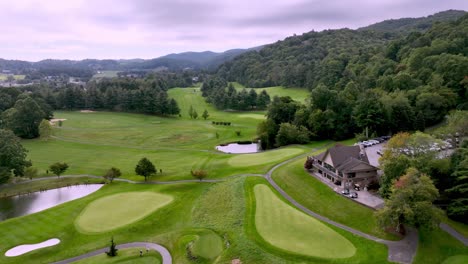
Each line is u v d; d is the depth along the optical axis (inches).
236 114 6865.2
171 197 2610.7
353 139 4160.9
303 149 3779.5
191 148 4298.7
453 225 1909.4
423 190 1708.9
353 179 2428.6
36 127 4891.7
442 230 1857.8
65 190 2972.4
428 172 2059.5
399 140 2273.6
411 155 2210.9
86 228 2114.9
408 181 1747.0
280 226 1968.5
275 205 2272.4
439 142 2202.3
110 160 3764.8
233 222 2073.1
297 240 1802.4
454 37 5280.5
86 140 4714.6
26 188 2974.9
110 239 1974.7
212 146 4409.5
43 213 2379.4
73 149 4271.7
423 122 3752.5
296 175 2768.2
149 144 4515.3
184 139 4771.2
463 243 1748.3
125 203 2504.9
